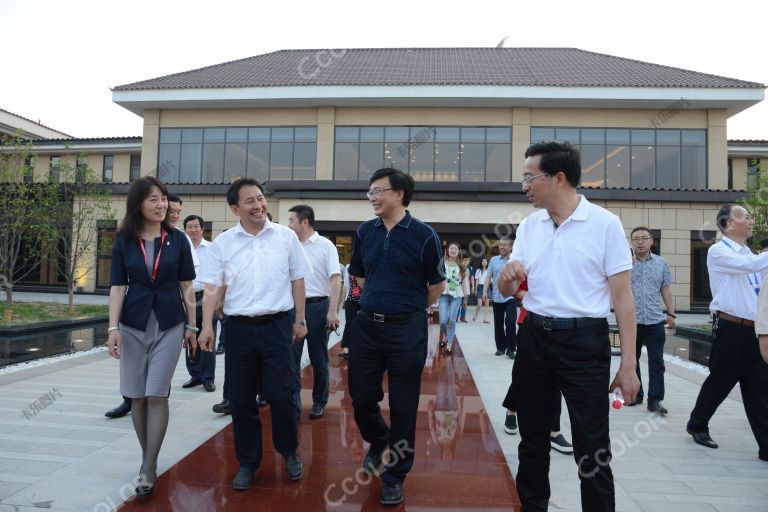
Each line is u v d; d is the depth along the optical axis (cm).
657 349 465
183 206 1698
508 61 2112
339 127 1778
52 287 1961
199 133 1817
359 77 1870
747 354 351
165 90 1725
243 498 272
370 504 267
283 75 1939
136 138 2112
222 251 304
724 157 1673
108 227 1327
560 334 217
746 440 388
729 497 285
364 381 286
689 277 1559
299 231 434
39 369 602
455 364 660
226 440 361
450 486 290
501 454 340
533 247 234
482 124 1738
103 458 326
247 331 292
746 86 1605
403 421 273
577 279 219
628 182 1708
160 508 259
